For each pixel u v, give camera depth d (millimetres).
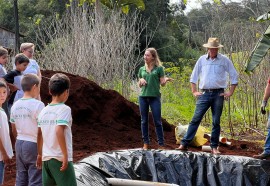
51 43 16453
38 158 6492
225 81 9664
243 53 14430
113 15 16438
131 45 15992
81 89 11680
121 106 12086
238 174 8992
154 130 12156
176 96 19172
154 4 30484
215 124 9719
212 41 9516
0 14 39969
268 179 8867
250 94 14703
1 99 6898
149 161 8914
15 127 6961
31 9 38156
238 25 15000
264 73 14445
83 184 6973
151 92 9906
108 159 8469
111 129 11555
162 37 29188
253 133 14023
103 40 15742
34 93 6945
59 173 6031
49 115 6008
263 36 9016
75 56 15523
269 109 13742
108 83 15703
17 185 6914
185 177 9023
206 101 9680
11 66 15742
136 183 7660
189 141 9844
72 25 16250
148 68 9906
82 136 10961
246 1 15617
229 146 11523
